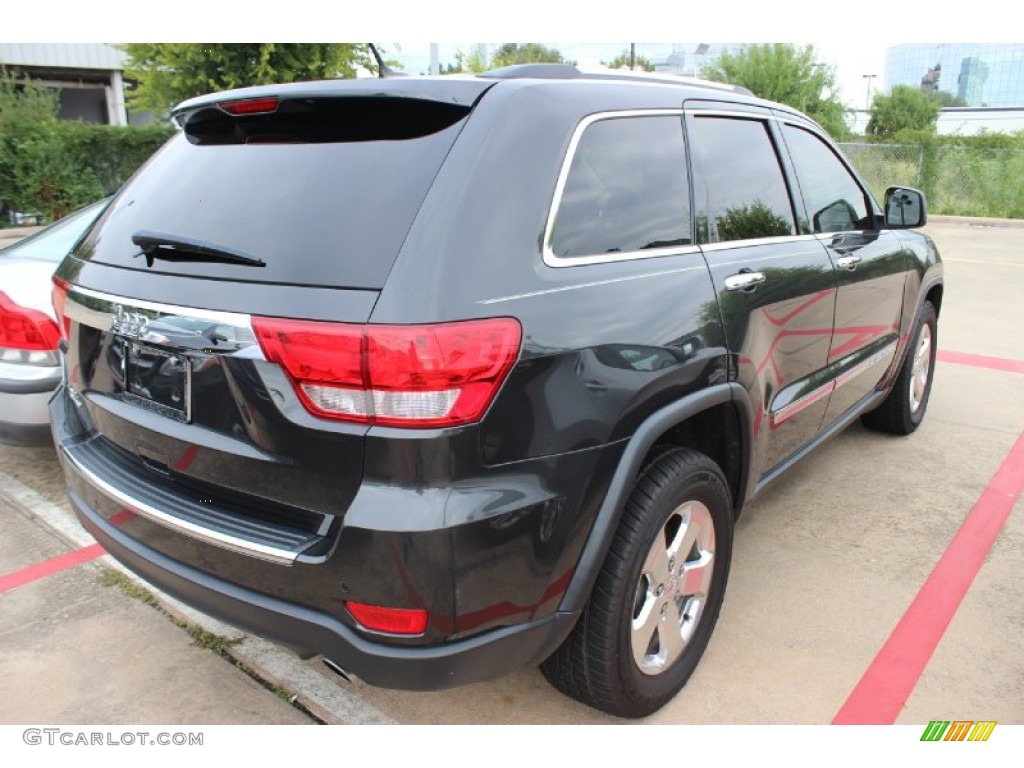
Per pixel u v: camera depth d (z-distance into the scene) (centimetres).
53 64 2244
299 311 188
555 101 225
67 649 289
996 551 354
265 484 200
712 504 261
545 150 214
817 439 363
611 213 232
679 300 240
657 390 226
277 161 225
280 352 188
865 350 389
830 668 277
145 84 1386
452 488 186
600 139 235
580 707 260
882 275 390
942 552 354
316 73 1272
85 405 261
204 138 255
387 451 183
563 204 216
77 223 457
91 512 251
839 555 352
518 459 194
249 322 193
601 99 240
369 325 180
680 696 263
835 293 338
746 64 2628
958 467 446
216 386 203
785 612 309
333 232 197
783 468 332
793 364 310
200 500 218
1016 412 539
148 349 221
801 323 310
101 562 346
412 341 179
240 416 200
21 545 361
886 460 455
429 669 192
